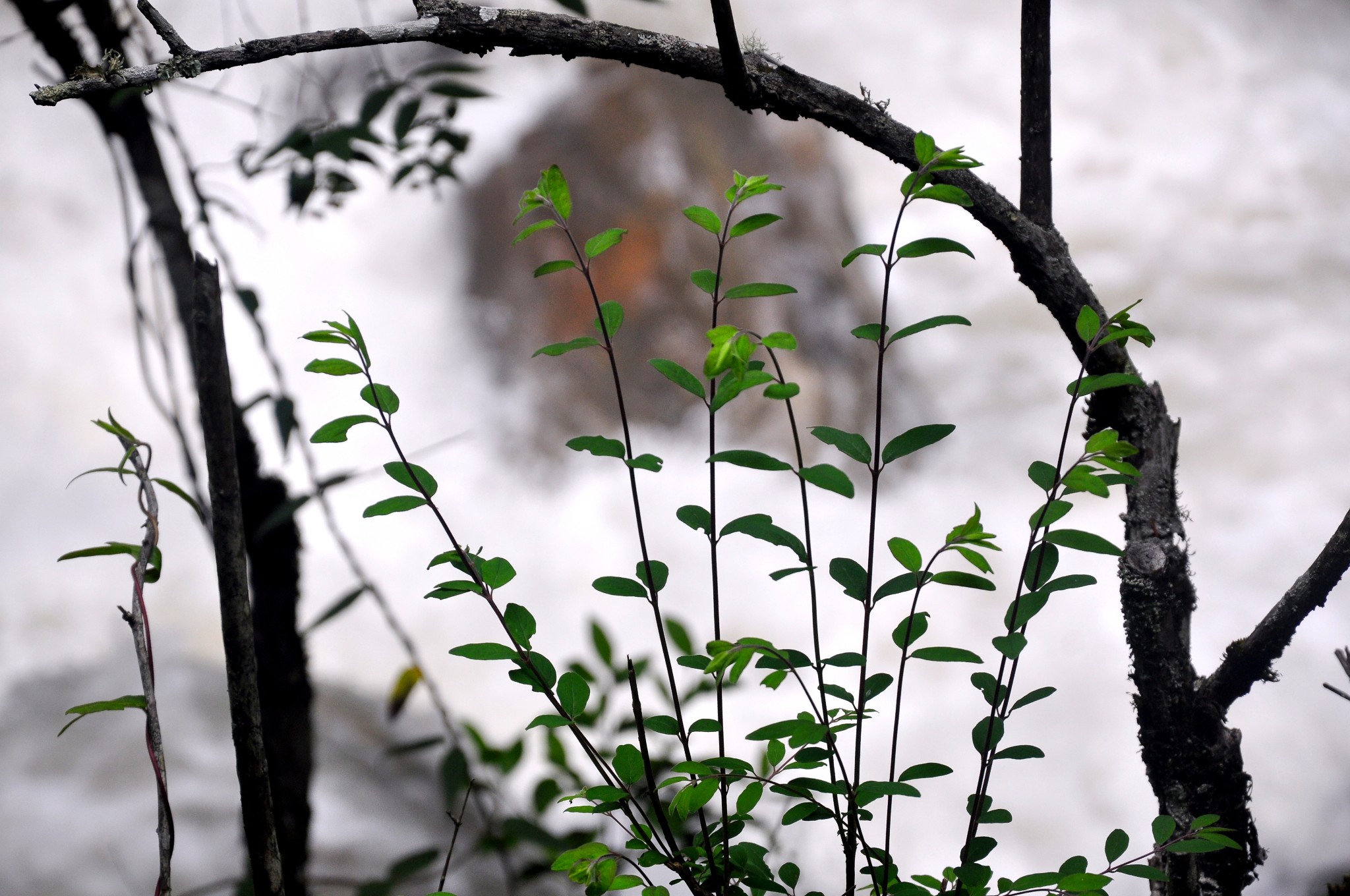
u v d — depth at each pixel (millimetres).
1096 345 2748
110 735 5105
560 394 11477
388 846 4512
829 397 11617
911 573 2723
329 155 3598
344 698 5859
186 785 4844
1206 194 14086
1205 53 15742
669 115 12453
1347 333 12281
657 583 2736
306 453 3115
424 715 5965
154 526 2762
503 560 2744
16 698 5496
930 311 13336
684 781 2738
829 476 2707
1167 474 2881
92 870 4289
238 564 2691
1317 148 14461
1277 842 5988
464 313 12281
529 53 2768
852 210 13695
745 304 11680
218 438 2672
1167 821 2768
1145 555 2863
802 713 2727
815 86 2803
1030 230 2846
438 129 3555
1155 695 2857
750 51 2807
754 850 2752
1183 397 11562
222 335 2668
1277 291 12844
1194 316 12578
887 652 8711
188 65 2699
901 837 6719
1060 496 2742
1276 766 6625
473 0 5121
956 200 2736
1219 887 2850
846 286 12531
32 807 4621
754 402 11227
